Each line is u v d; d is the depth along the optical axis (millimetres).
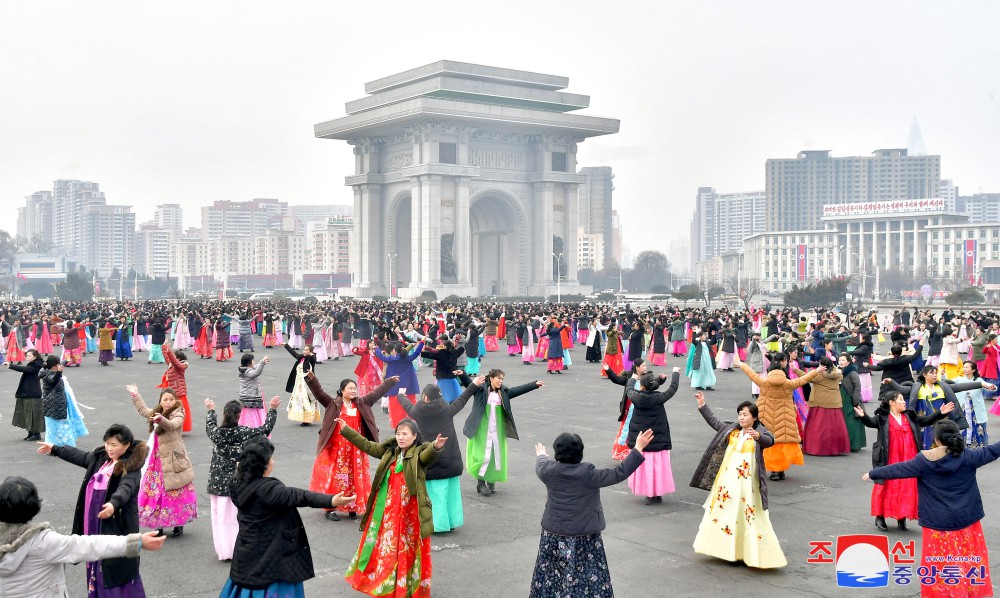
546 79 144750
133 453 8938
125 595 8789
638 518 13930
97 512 8812
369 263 143500
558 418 24234
